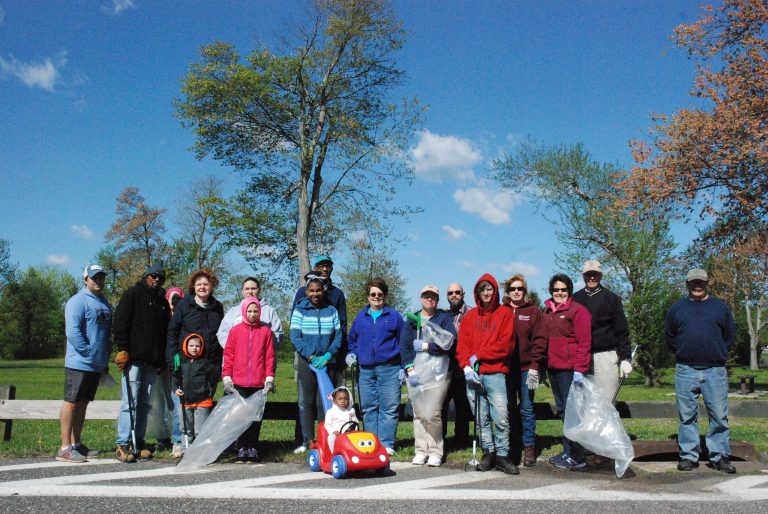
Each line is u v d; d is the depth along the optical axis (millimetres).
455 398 8391
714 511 5074
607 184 31516
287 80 27391
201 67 26734
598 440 6527
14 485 5773
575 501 5391
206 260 46438
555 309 7043
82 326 7102
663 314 28281
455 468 6949
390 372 7621
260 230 28547
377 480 6219
